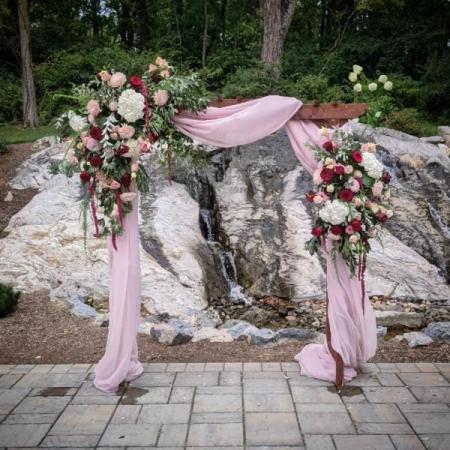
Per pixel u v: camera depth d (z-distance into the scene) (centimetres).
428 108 1750
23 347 505
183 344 520
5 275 671
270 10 1378
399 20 1969
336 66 1820
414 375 434
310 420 357
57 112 1627
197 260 730
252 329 548
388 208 427
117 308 407
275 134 973
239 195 873
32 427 349
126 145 386
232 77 1188
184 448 322
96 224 408
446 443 325
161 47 2027
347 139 415
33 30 2022
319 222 426
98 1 2392
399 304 681
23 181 1004
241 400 388
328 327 426
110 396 396
